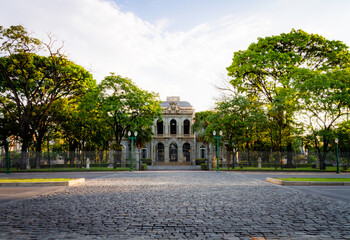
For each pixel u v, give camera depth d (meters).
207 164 39.53
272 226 6.60
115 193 12.75
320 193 12.85
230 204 9.66
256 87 43.59
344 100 34.72
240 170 36.47
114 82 40.38
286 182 16.86
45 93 40.31
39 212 8.26
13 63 36.78
